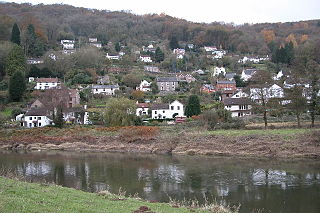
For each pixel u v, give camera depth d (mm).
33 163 56969
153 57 190875
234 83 133750
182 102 107625
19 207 19594
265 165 51500
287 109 77312
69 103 107938
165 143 70188
